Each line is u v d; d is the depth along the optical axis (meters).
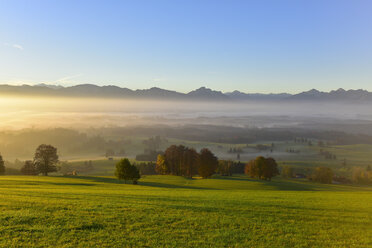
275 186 67.25
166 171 101.88
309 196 38.50
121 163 60.91
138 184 61.56
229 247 17.14
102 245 16.36
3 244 15.73
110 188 44.47
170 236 18.28
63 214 21.48
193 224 20.95
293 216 24.56
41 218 20.25
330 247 17.89
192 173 100.50
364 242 18.89
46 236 17.19
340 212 26.73
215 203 28.88
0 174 86.12
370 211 27.73
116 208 24.22
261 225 21.53
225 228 20.39
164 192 39.12
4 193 29.64
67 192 33.00
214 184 67.62
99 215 21.86
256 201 31.27
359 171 144.62
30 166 95.81
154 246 16.64
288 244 18.00
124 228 19.33
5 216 19.97
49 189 36.97
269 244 17.91
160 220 21.48
